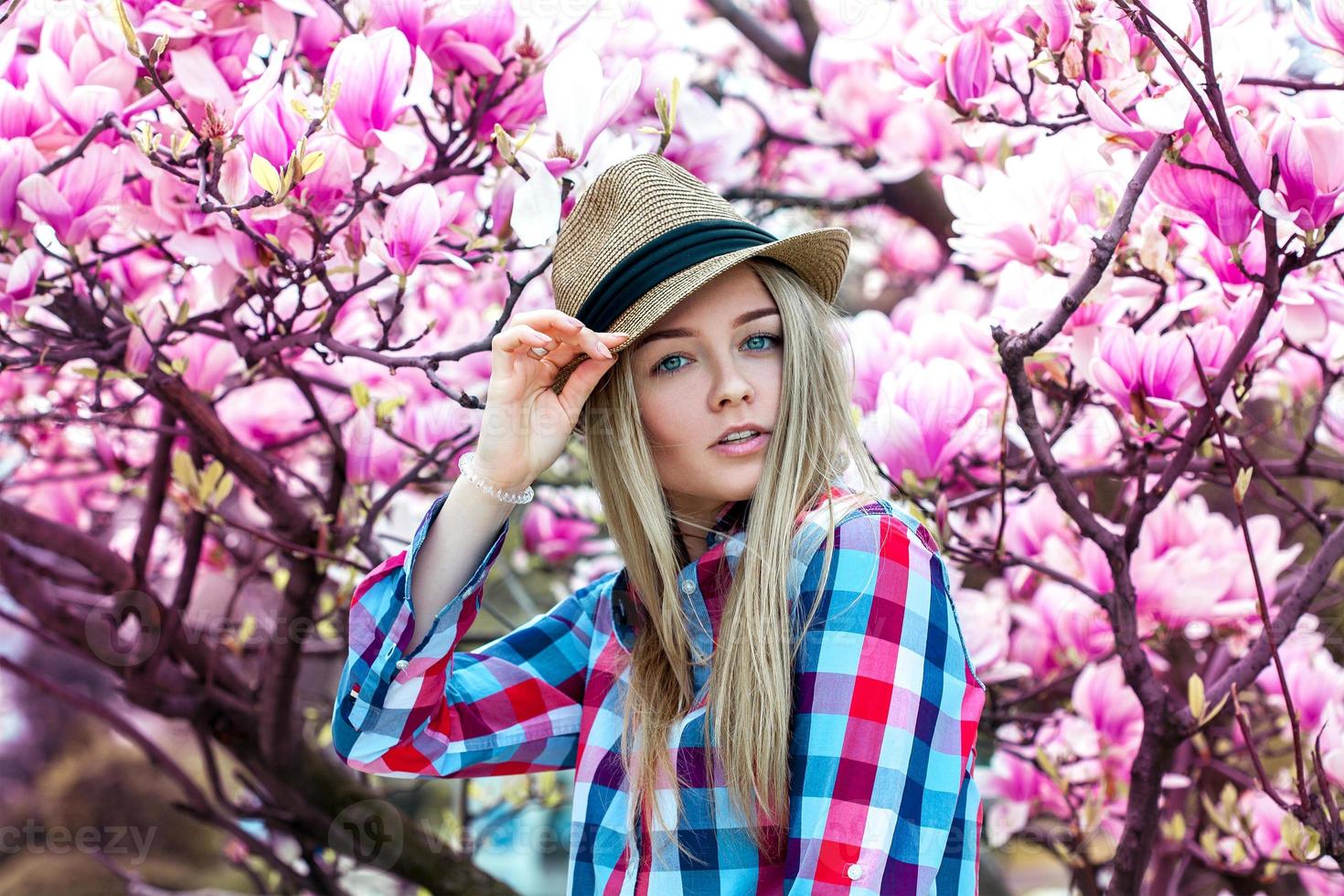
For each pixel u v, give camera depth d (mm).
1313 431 1878
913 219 3096
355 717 1417
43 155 1511
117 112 1496
